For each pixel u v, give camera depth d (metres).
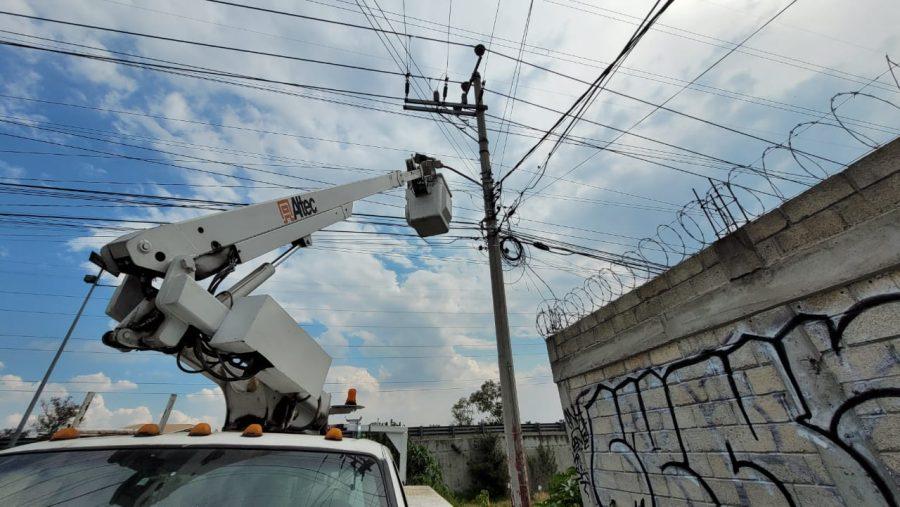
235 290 2.62
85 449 1.68
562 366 4.91
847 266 2.26
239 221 2.74
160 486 1.53
